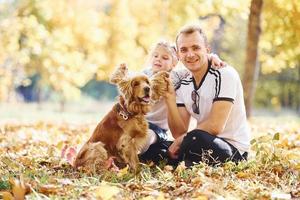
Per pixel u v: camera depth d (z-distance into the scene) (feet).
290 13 40.70
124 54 64.64
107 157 16.97
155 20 62.64
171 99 17.98
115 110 17.46
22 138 26.94
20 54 66.69
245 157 17.93
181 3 51.88
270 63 47.26
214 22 60.34
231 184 14.49
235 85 17.34
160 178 15.62
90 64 64.59
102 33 64.08
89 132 27.81
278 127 34.83
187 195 13.65
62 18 63.21
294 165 16.99
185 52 17.25
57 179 14.82
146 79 16.98
